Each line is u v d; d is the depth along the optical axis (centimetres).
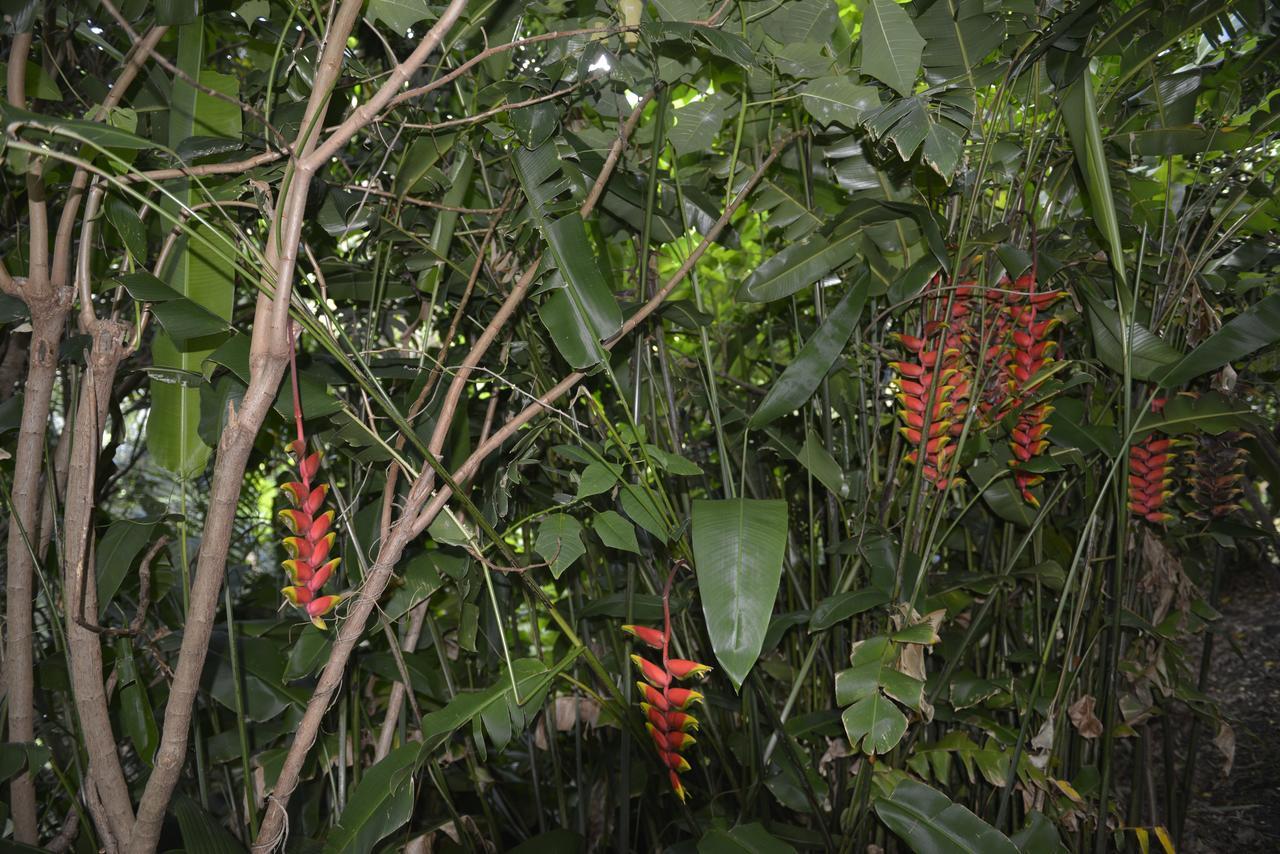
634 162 173
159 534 155
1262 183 161
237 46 167
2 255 162
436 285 153
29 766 127
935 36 150
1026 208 175
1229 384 161
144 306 125
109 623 172
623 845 158
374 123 134
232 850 126
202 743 165
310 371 150
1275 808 219
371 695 181
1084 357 176
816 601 166
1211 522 175
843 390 177
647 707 131
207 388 132
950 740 155
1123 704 171
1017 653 164
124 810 125
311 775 156
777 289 168
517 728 132
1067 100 141
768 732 171
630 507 134
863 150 165
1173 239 179
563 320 134
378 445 133
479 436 184
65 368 158
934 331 153
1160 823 216
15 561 128
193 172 107
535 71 150
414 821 184
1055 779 153
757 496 194
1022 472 159
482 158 162
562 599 207
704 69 165
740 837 137
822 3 146
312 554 114
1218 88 168
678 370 196
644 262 156
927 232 148
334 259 162
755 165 175
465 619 164
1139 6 147
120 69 160
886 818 143
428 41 107
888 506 163
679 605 158
